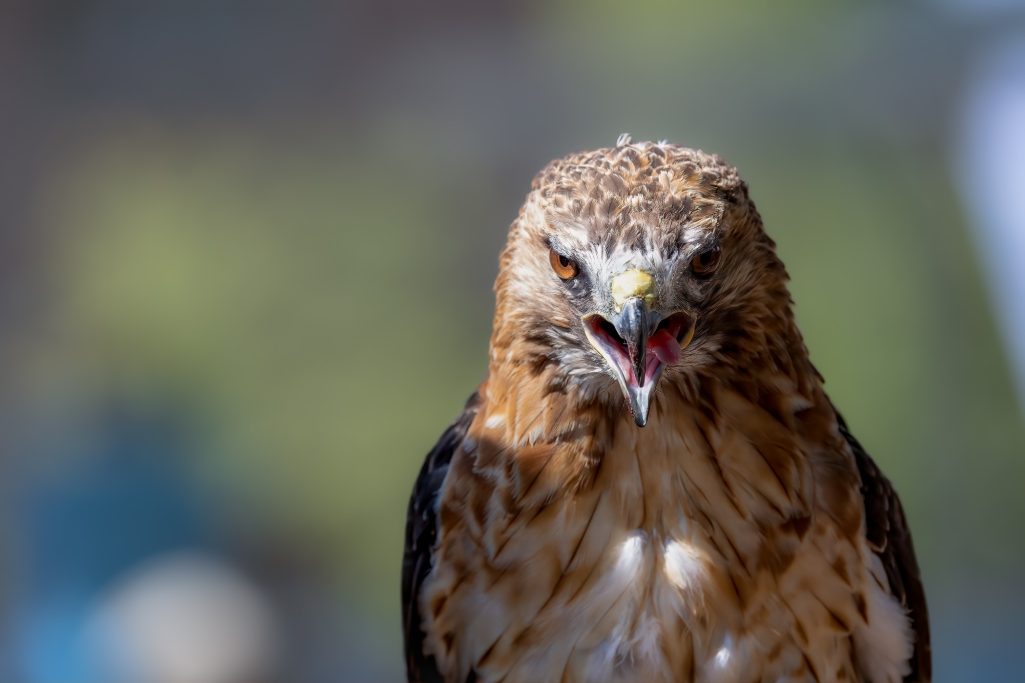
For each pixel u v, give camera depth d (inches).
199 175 685.9
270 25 695.1
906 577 268.7
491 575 251.8
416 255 651.5
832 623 249.0
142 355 652.7
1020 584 597.6
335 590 615.8
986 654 600.7
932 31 634.8
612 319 233.6
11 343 665.0
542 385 248.2
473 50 677.9
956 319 604.7
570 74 660.7
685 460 246.5
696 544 246.8
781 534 246.5
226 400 638.5
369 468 620.4
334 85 681.0
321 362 638.5
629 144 255.6
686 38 653.9
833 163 629.0
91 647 577.3
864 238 611.5
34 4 689.0
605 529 248.1
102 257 676.7
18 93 692.7
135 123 698.2
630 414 245.4
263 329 644.1
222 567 612.1
